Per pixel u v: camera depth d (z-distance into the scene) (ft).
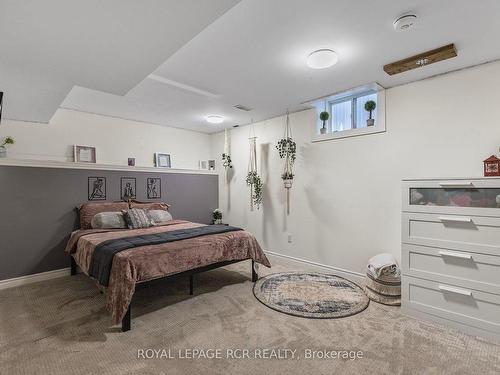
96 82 8.27
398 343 6.78
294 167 13.47
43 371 5.76
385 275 9.16
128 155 14.88
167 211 15.03
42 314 8.28
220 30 6.43
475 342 6.81
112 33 5.70
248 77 9.23
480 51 7.51
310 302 9.11
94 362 6.07
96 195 13.08
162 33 5.73
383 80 9.54
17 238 10.87
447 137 8.92
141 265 7.72
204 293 9.90
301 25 6.24
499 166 7.51
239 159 16.56
